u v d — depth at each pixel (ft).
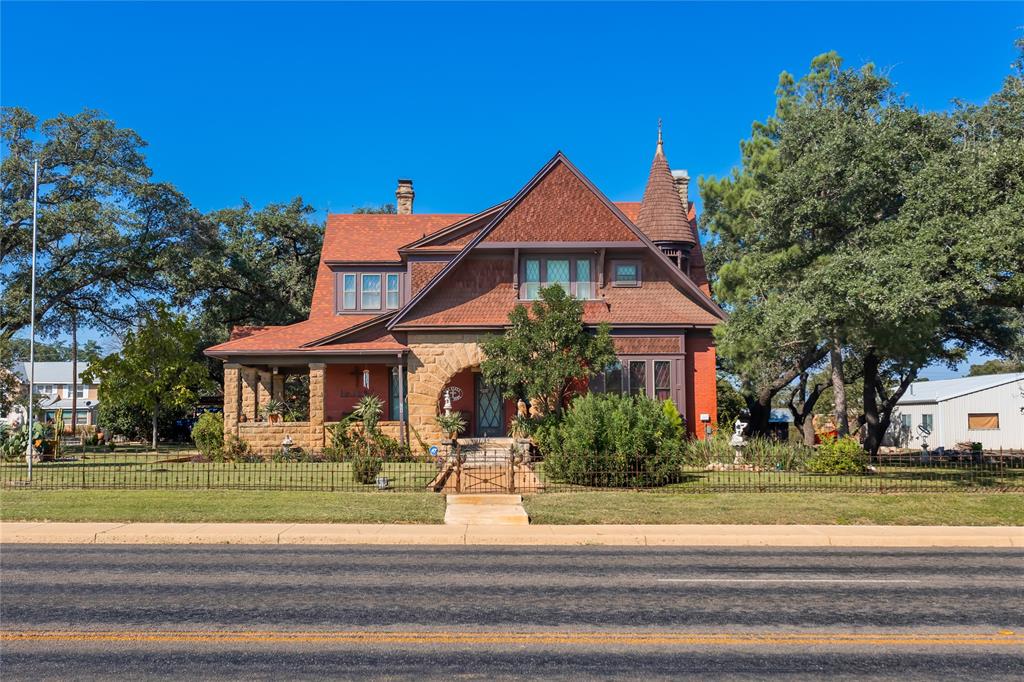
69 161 130.41
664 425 71.51
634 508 58.65
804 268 85.87
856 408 188.03
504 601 34.35
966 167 67.05
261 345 96.78
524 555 45.70
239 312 160.45
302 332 102.63
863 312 66.49
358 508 58.39
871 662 26.63
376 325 98.73
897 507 59.06
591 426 69.72
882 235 72.74
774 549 48.39
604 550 47.67
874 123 80.28
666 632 29.81
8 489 65.57
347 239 114.93
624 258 98.32
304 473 76.02
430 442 95.20
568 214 96.94
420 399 95.61
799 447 85.40
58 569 40.98
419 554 45.96
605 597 35.14
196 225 137.69
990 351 96.17
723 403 147.64
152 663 26.21
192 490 65.16
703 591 36.37
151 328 117.80
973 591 36.68
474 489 66.39
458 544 49.67
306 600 34.45
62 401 274.16
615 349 95.55
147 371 115.34
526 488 66.64
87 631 29.71
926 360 100.58
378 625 30.58
